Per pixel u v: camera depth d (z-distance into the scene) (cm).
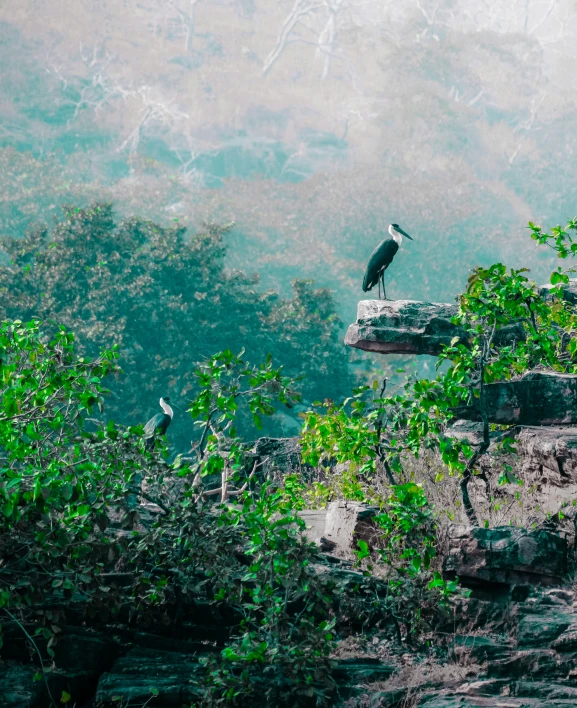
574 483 816
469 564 714
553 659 625
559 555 702
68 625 725
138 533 761
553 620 654
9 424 710
